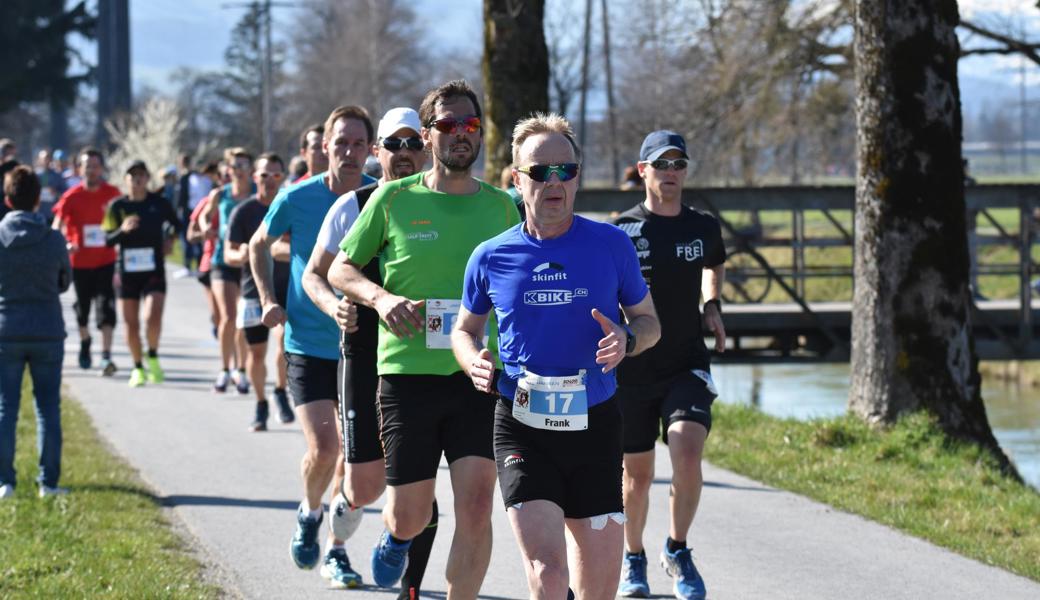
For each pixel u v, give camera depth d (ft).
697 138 90.89
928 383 39.65
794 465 36.35
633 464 23.70
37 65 304.30
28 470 33.53
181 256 139.03
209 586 23.41
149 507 30.09
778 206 58.44
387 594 23.47
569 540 17.57
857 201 41.09
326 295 20.89
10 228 30.60
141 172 51.11
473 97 19.66
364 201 21.31
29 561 24.06
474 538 18.93
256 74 373.20
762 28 83.35
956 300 39.93
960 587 24.21
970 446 38.52
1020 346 59.62
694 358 23.73
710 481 34.55
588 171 231.09
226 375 50.16
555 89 163.02
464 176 19.71
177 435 40.55
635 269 17.61
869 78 40.14
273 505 30.89
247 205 38.17
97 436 39.86
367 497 21.39
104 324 54.80
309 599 23.06
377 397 19.98
